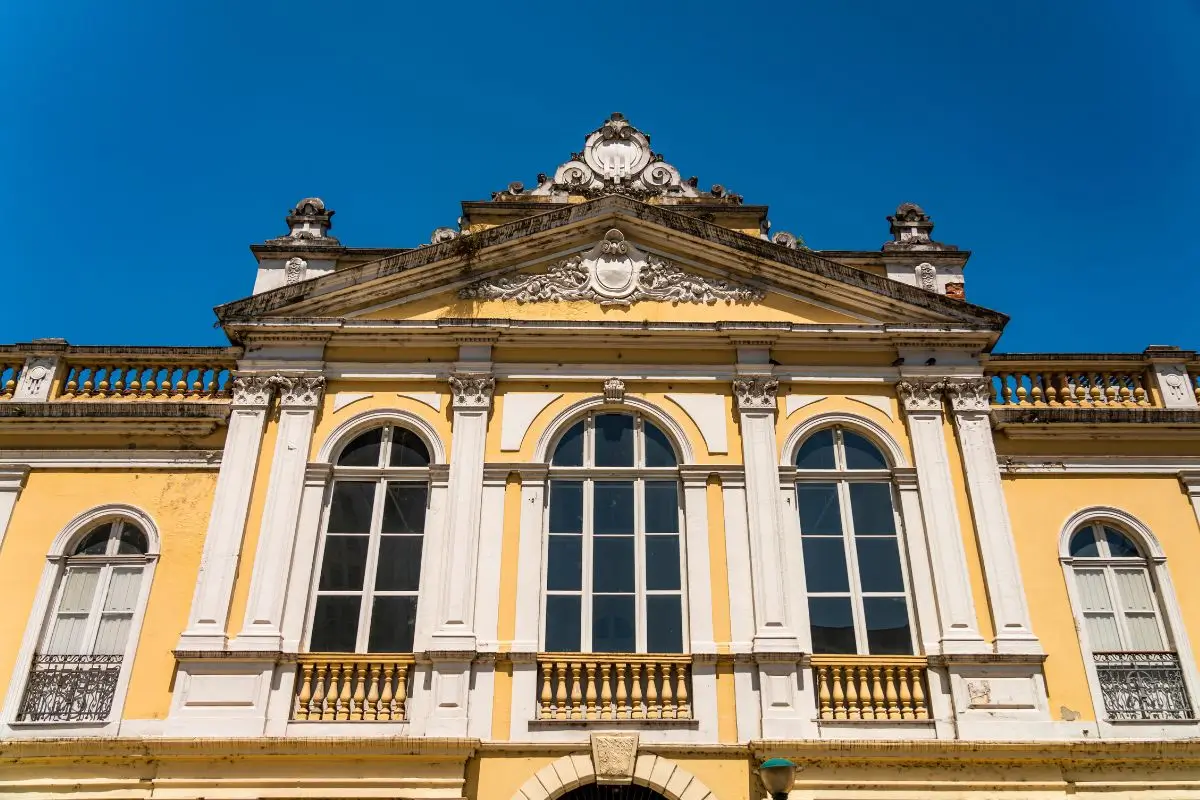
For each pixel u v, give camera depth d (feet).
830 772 37.50
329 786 36.99
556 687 38.99
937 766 37.76
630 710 38.50
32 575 42.11
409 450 44.75
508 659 39.24
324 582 41.57
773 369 45.98
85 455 44.60
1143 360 47.52
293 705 38.42
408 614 40.98
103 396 46.52
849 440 45.37
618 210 49.44
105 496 43.80
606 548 42.52
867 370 46.37
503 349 46.44
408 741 37.04
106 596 42.01
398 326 46.11
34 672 40.14
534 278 48.37
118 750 37.60
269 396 44.96
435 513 42.70
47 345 47.01
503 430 44.47
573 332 46.26
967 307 46.96
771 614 40.24
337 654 39.17
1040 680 39.40
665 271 48.78
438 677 38.65
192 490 43.96
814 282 48.14
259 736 37.22
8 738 38.17
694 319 47.52
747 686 38.96
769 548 41.65
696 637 39.96
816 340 46.70
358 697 38.52
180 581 41.91
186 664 38.81
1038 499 44.37
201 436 45.16
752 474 43.42
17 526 43.04
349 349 46.39
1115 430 45.60
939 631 40.47
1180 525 44.04
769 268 48.47
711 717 38.37
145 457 44.62
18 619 41.11
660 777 37.22
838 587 41.98
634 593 41.52
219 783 37.04
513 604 40.50
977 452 44.34
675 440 44.68
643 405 45.29
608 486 43.93
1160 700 40.19
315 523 42.27
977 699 38.86
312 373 45.42
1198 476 44.93
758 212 52.85
